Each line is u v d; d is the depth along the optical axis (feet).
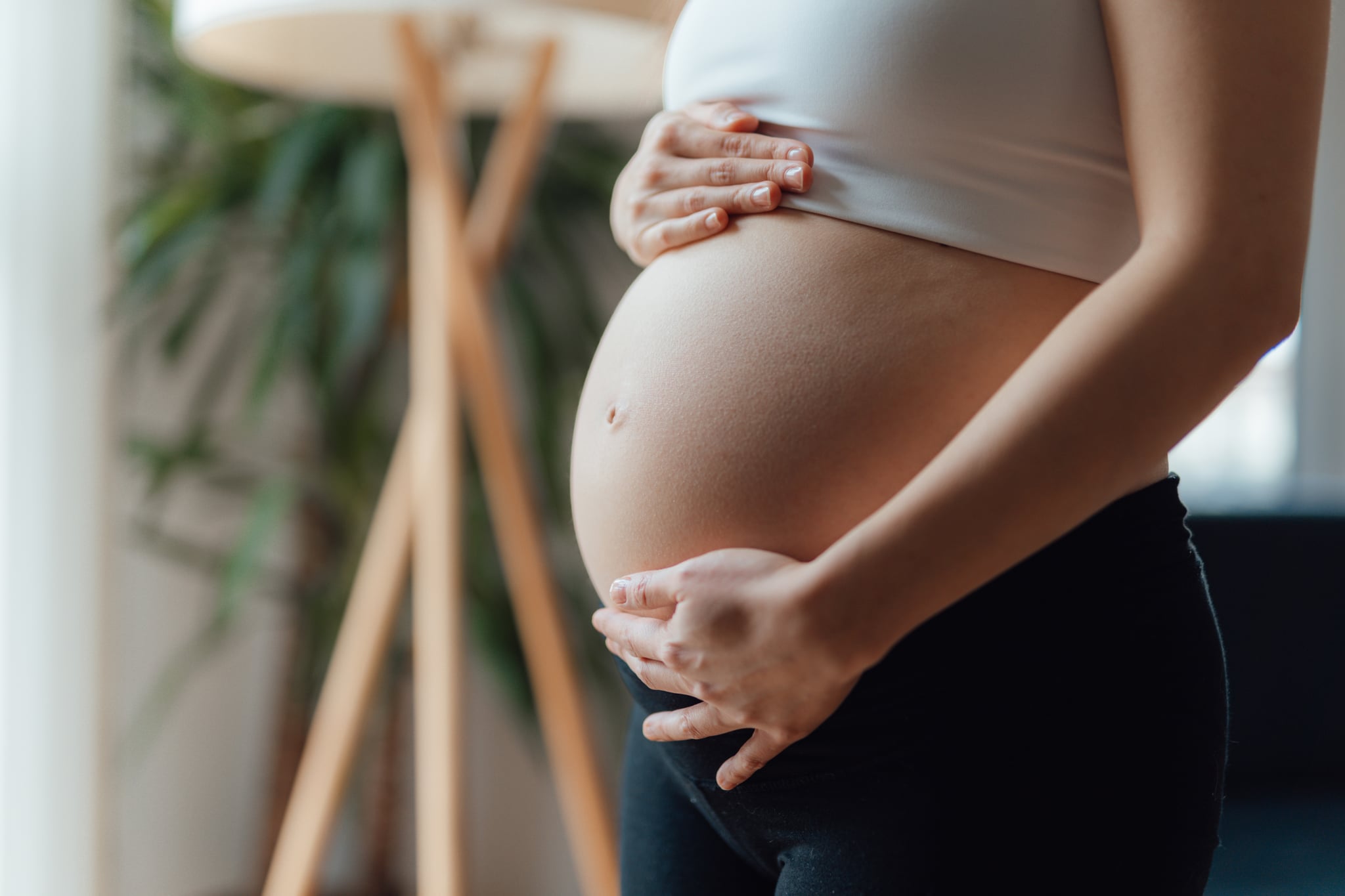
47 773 5.41
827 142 1.98
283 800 6.74
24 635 5.35
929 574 1.53
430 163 4.75
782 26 2.08
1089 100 1.86
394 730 7.05
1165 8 1.64
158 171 6.60
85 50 5.57
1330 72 7.23
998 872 1.73
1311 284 7.38
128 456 6.40
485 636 6.93
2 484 5.32
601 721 7.79
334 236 6.63
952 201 1.87
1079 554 1.76
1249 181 1.55
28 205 5.40
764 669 1.64
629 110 6.72
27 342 5.38
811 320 1.90
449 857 4.44
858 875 1.82
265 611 7.52
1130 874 1.75
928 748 1.75
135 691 6.71
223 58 4.89
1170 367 1.51
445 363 4.73
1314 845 3.94
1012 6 1.86
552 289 7.70
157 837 6.85
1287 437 7.51
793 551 1.87
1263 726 4.63
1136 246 1.91
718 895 2.36
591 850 4.67
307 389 7.48
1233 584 4.66
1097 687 1.74
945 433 1.82
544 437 7.06
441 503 4.66
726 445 1.91
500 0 3.86
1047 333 1.84
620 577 2.14
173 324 6.69
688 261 2.14
